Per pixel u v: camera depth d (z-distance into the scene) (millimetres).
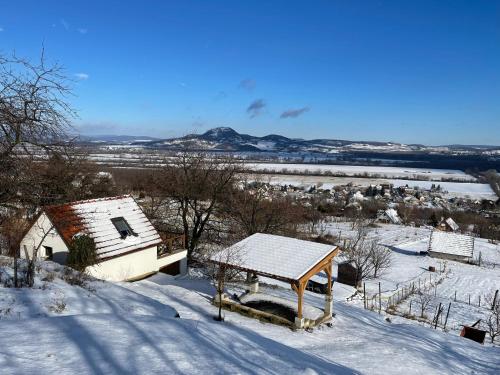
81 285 14969
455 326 26875
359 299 29953
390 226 77812
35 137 13211
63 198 21047
